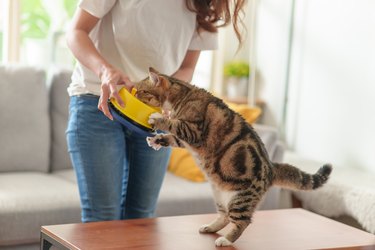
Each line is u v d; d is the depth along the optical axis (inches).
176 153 135.0
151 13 76.9
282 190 129.6
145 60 80.0
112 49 80.5
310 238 77.0
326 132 150.8
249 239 74.9
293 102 161.8
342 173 133.4
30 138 130.4
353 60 142.4
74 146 80.3
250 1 172.2
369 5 137.6
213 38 86.3
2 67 131.7
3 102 128.6
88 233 72.6
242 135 70.4
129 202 85.4
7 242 103.9
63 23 157.0
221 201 74.7
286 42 162.7
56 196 110.4
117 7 77.4
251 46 172.1
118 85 74.0
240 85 173.3
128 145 82.5
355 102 142.1
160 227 77.4
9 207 104.0
